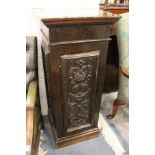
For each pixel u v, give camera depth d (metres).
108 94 2.02
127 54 1.32
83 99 1.29
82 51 1.11
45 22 0.93
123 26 1.28
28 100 1.09
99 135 1.50
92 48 1.13
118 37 1.36
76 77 1.18
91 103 1.33
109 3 1.44
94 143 1.44
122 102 1.57
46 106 1.68
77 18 0.98
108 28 1.11
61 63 1.10
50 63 1.09
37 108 1.38
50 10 1.25
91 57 1.15
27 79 1.28
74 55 1.10
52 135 1.48
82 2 1.38
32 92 1.17
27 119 1.05
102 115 1.72
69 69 1.13
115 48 1.82
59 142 1.37
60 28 1.00
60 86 1.18
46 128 1.58
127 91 1.45
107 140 1.46
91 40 1.10
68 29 1.02
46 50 1.12
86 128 1.42
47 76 1.27
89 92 1.28
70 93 1.22
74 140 1.42
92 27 1.07
